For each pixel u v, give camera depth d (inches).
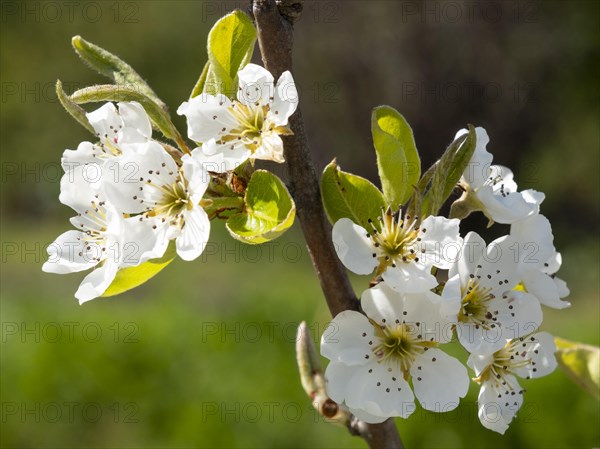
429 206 13.7
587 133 89.1
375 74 87.6
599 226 87.0
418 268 13.4
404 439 35.3
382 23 86.7
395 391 13.5
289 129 13.5
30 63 116.0
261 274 69.0
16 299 60.4
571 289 71.6
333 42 87.6
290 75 13.5
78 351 44.8
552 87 88.0
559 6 87.7
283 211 13.3
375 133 13.6
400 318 13.5
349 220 13.4
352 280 55.6
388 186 13.6
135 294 63.6
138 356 44.6
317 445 37.1
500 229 70.2
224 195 13.9
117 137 14.2
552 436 35.3
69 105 14.0
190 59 106.7
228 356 44.3
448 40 86.5
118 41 109.8
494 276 13.9
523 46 86.7
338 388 13.5
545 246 14.0
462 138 13.7
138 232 13.6
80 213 14.2
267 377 42.3
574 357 15.5
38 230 100.3
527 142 88.5
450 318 13.4
